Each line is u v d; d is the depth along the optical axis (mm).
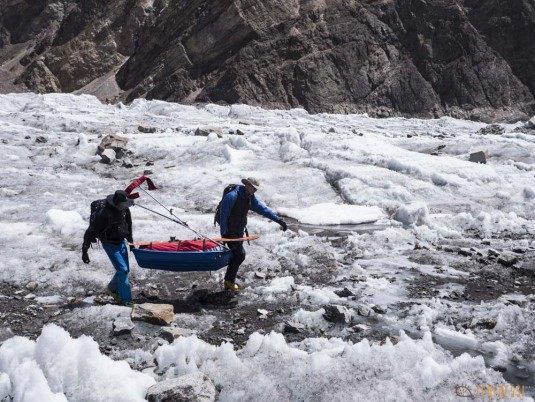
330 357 4742
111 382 4480
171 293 6895
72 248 8461
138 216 10188
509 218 10133
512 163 13289
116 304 6465
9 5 66750
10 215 10258
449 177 12039
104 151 14750
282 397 4254
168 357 5035
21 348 4797
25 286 7023
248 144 14672
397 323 5836
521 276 7316
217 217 6887
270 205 11109
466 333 5551
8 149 15484
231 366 4762
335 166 12445
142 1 56000
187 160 14367
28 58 60062
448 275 7352
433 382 4340
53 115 20250
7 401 4375
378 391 4164
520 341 5359
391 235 9203
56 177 13227
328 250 8352
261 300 6598
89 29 55562
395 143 16609
